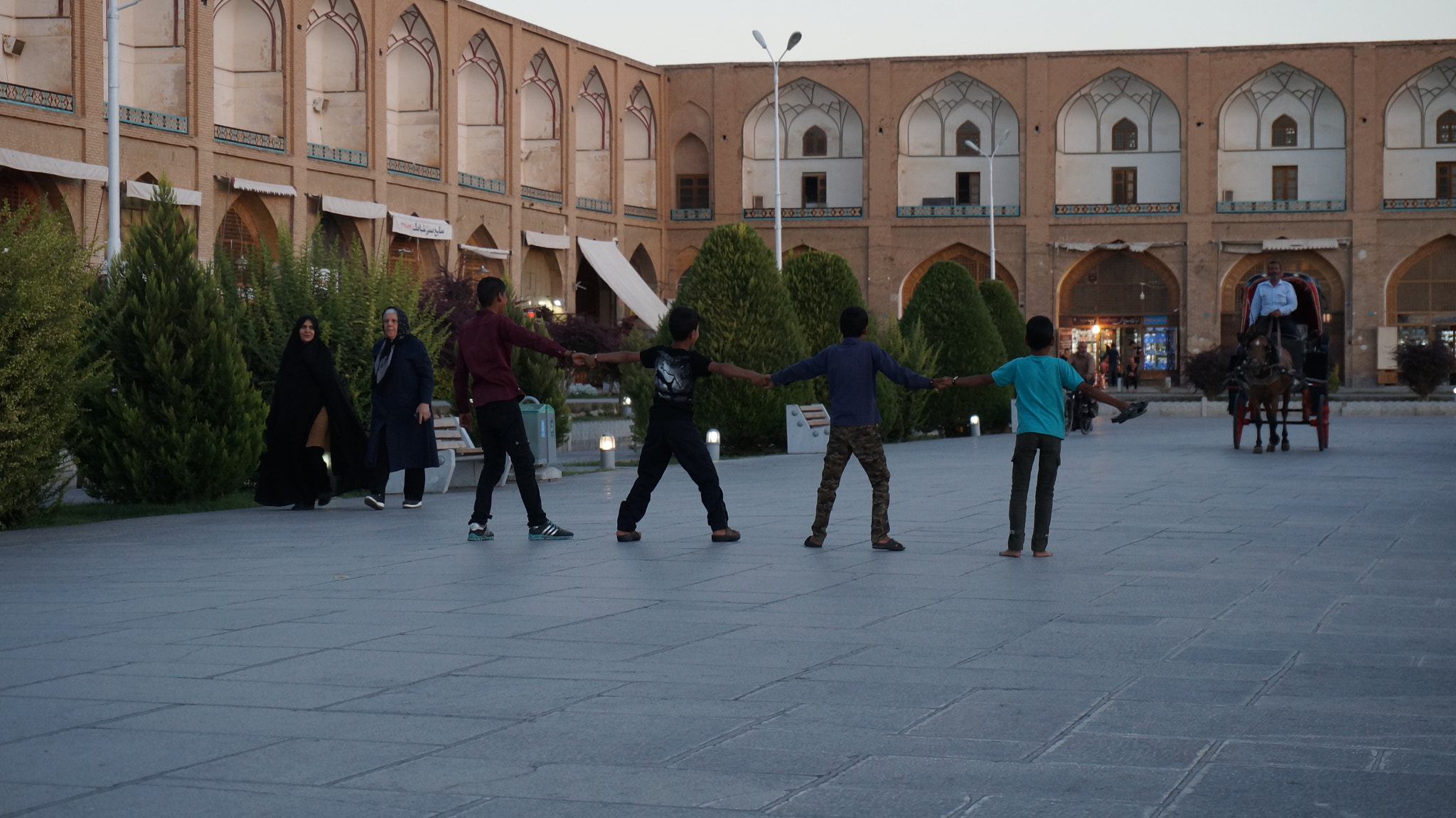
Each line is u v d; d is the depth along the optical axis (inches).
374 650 184.9
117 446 446.9
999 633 196.1
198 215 1170.0
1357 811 114.4
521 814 115.0
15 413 378.3
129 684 164.6
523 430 322.3
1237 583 244.7
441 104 1449.3
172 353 455.2
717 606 222.1
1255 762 128.8
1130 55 1739.7
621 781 124.0
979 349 959.0
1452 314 1702.8
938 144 1801.2
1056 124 1763.0
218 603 229.9
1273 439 660.1
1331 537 313.0
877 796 119.3
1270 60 1717.5
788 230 1788.9
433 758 132.0
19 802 118.6
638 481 317.4
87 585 256.4
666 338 729.0
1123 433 914.7
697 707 151.8
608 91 1686.8
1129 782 122.9
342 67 1360.7
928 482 501.0
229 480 465.4
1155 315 1771.7
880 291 1775.3
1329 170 1731.1
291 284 574.2
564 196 1616.6
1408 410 1225.4
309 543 327.3
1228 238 1733.5
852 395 297.9
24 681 166.4
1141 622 205.0
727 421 709.3
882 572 261.7
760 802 117.7
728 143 1775.3
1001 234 1768.0
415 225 1396.4
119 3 1130.0
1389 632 196.1
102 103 1092.5
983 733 139.9
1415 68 1689.2
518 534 340.8
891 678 166.2
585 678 166.9
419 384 421.4
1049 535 321.4
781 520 367.2
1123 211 1749.5
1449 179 1706.4
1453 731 140.1
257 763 130.3
